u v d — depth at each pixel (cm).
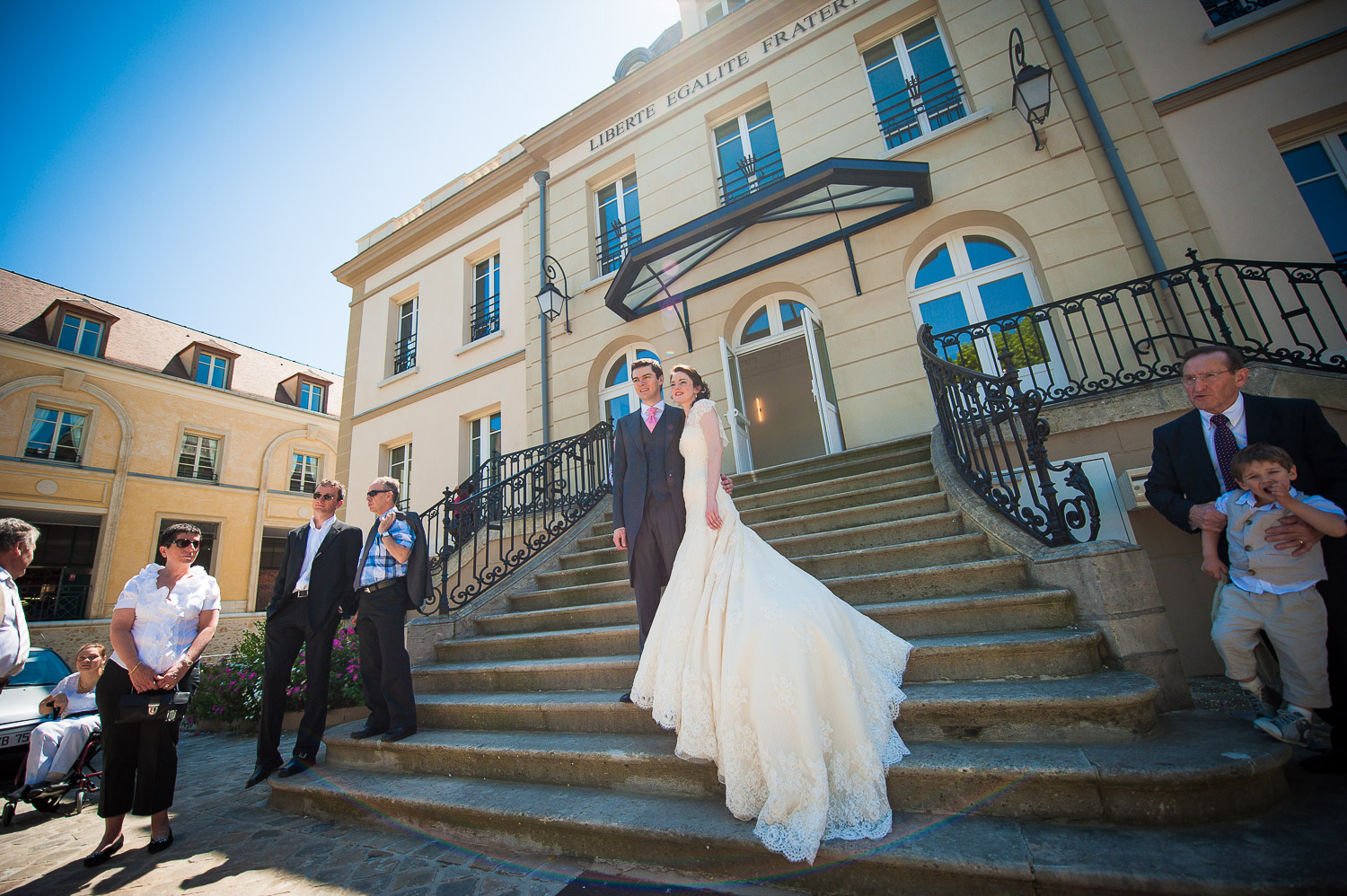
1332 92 538
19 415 1535
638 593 295
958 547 346
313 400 2223
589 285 888
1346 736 197
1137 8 628
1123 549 263
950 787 196
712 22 973
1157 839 166
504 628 443
